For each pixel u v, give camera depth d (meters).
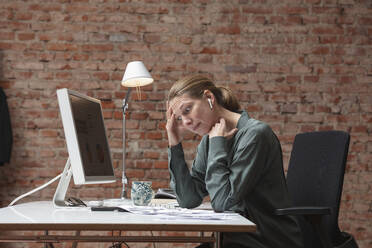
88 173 1.63
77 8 3.73
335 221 1.67
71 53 3.71
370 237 3.70
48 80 3.70
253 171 1.56
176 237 1.26
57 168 3.66
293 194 1.99
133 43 3.74
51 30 3.72
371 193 3.72
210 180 1.59
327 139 1.85
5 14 3.70
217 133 1.63
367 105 3.77
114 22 3.74
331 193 1.71
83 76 3.71
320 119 3.75
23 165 3.65
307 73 3.77
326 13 3.80
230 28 3.77
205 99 1.69
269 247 1.54
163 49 3.74
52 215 1.36
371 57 3.80
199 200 1.86
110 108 3.70
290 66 3.77
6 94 3.67
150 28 3.75
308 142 1.97
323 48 3.79
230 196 1.53
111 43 3.73
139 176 3.67
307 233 1.80
